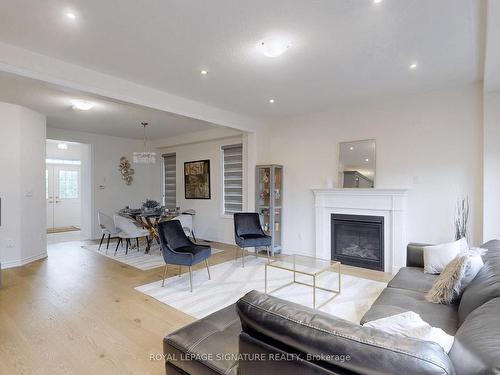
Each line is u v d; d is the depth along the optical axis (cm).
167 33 246
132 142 763
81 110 477
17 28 237
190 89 385
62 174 891
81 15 220
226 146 640
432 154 394
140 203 778
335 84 368
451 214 380
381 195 427
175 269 437
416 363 84
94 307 298
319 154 502
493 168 340
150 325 260
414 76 342
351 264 457
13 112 447
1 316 276
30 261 476
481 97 361
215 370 136
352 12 217
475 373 82
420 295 227
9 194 446
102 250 563
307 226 518
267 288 355
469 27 236
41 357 211
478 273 204
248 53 284
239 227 499
